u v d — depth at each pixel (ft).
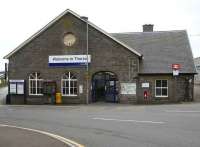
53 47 124.88
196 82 205.98
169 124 54.49
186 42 130.52
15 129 53.78
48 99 123.65
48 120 66.69
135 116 68.08
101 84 124.06
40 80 126.11
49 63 124.98
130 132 47.98
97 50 121.29
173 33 134.92
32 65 126.52
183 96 121.08
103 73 123.95
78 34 122.72
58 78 124.06
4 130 52.49
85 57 121.90
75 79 122.83
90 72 121.70
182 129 48.98
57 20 124.36
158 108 87.86
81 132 49.90
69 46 123.54
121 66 119.75
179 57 124.67
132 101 119.03
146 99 118.93
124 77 119.65
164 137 42.86
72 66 122.93
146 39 133.90
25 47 127.24
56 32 124.67
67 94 123.34
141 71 119.85
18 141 42.01
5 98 140.77
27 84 126.62
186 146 37.04
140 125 54.60
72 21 123.24
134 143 39.81
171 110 80.07
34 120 67.46
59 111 87.10
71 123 60.70
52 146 38.68
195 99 127.44
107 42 120.57
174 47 128.88
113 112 79.41
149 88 119.34
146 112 76.38
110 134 47.01
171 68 120.16
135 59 118.93
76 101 122.11
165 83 120.26
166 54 126.11
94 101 123.44
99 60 121.08
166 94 119.96
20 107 107.96
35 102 125.18
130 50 118.93
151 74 119.24
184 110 79.36
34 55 126.52
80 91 121.80
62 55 123.95
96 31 121.49
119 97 119.75
